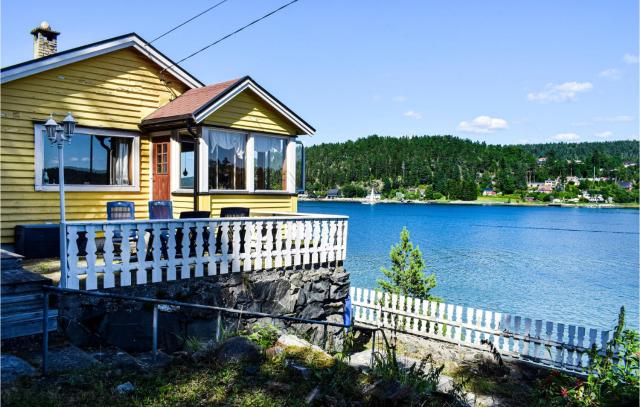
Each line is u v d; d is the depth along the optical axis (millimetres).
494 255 51406
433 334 13992
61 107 11258
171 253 8211
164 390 5055
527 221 110438
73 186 11500
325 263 11297
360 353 11781
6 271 7305
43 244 10297
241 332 8180
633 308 28547
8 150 10438
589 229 90688
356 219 107562
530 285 35188
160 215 10289
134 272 8023
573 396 8258
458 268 42438
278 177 14172
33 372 5434
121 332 7586
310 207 162500
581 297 31422
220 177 12641
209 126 12172
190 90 13914
